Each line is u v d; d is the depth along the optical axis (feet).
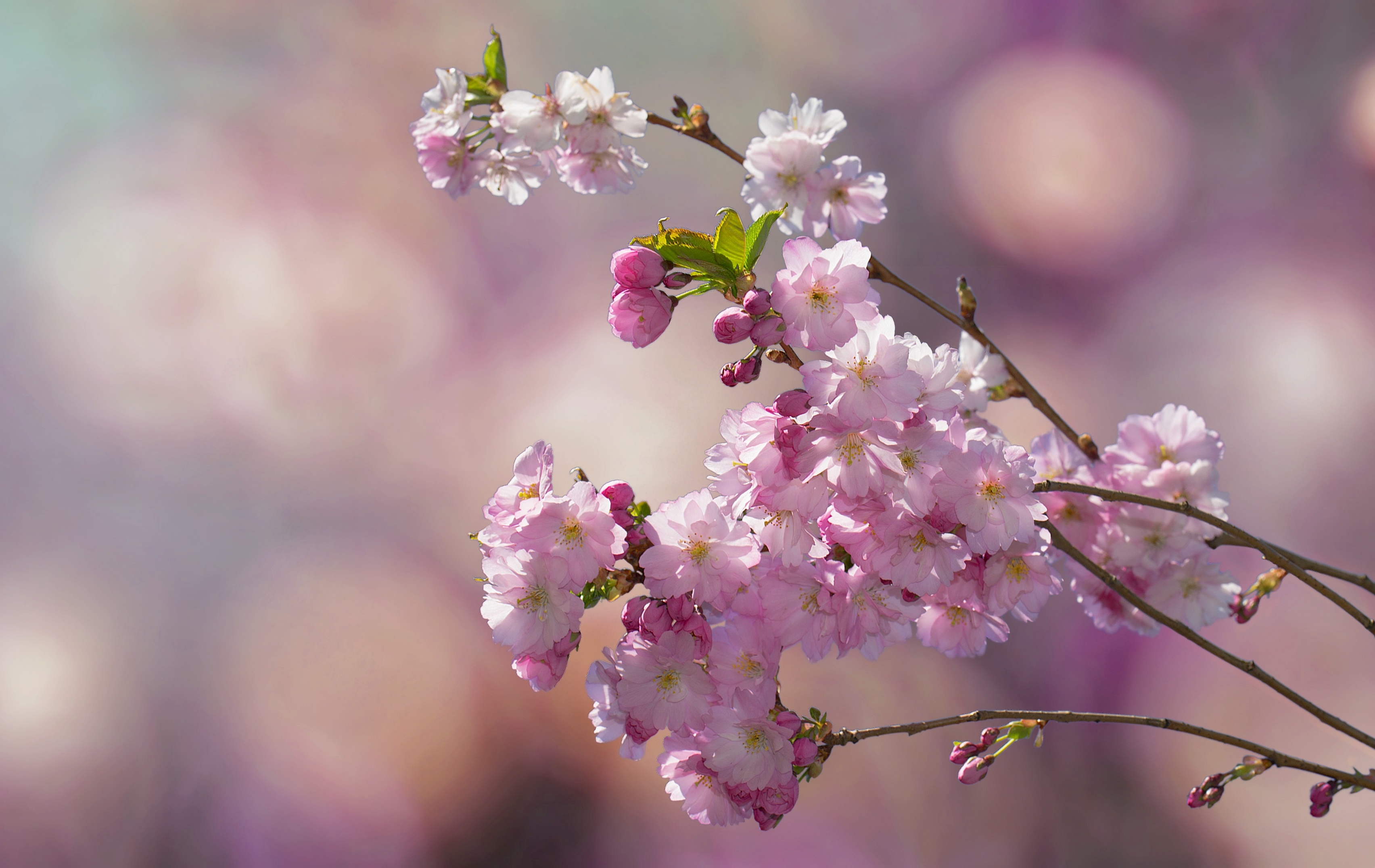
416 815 14.49
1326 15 16.97
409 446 15.96
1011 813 14.47
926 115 17.44
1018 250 17.29
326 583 15.26
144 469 15.29
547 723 14.73
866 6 17.10
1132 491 7.01
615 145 6.92
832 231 7.00
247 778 14.48
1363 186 16.90
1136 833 14.37
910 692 14.93
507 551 6.72
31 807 13.85
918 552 6.69
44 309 15.31
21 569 14.56
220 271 15.80
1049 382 16.94
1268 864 14.21
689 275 6.72
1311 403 16.61
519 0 16.57
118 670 14.49
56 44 15.58
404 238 16.33
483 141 6.96
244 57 16.15
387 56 16.39
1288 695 6.90
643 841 14.24
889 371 6.64
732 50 17.10
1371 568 15.94
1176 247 17.29
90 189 15.67
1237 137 17.39
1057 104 17.28
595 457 15.92
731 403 16.24
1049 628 15.19
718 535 6.68
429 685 14.99
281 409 15.75
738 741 6.71
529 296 16.46
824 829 14.25
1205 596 7.04
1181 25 17.33
